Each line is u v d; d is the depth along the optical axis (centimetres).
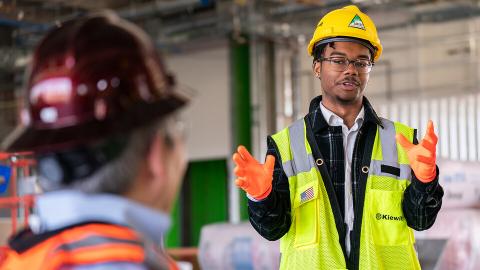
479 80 1132
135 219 100
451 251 554
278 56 1212
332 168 272
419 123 1161
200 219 1327
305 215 267
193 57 1338
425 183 244
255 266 636
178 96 107
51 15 1001
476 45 1143
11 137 106
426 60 1188
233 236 653
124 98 101
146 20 1103
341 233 265
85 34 104
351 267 263
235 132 1151
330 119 278
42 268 94
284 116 1206
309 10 1066
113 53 103
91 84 101
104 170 99
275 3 1082
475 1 1070
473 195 565
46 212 100
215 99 1308
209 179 1325
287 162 274
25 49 1138
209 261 662
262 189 241
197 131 1327
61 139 98
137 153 100
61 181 99
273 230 260
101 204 98
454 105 1129
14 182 432
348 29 278
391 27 1209
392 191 267
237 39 1111
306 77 1238
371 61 284
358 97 278
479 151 1091
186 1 1000
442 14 1098
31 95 104
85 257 94
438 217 561
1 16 970
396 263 263
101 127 99
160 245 105
